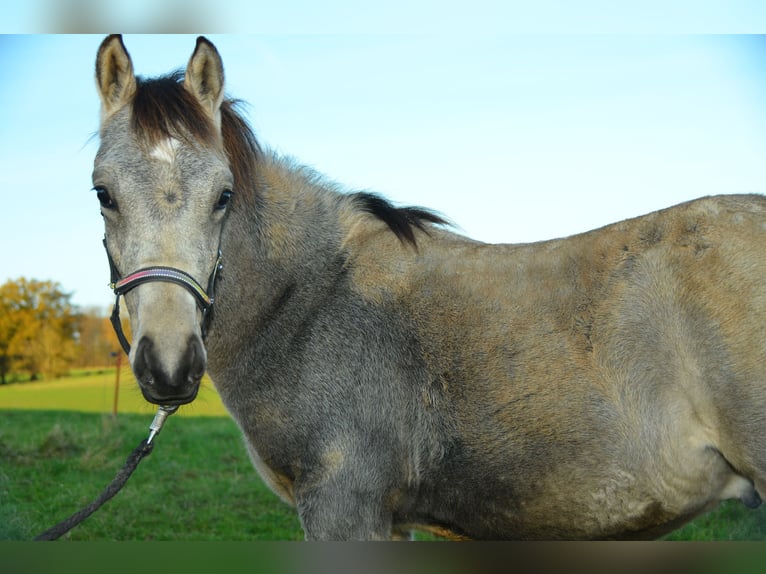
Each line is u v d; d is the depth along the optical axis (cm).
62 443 861
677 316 306
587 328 317
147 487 732
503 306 332
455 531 346
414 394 335
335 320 342
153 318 284
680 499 309
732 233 308
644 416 306
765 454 292
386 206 362
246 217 350
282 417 337
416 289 345
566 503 317
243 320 349
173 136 303
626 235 328
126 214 296
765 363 291
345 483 325
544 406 316
